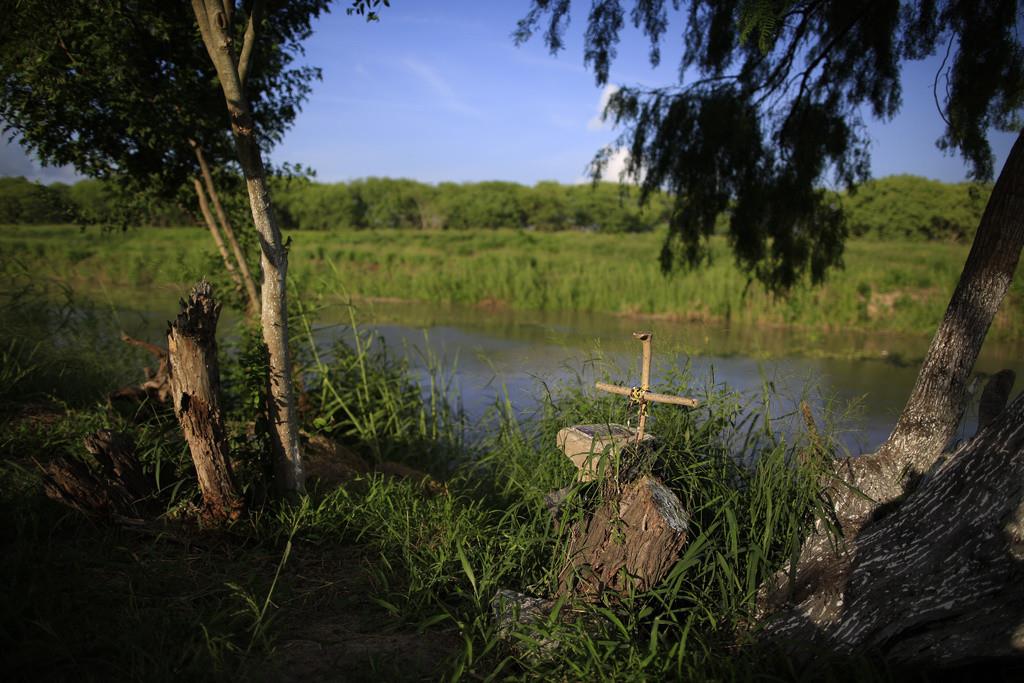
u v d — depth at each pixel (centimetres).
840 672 279
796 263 788
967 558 269
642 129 757
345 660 297
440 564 377
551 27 568
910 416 342
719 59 669
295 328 678
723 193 757
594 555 338
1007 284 319
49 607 298
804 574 324
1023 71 493
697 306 1659
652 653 285
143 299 1698
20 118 611
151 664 274
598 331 1415
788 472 386
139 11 576
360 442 651
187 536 391
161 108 621
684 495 379
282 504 427
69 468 383
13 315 751
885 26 589
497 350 1161
